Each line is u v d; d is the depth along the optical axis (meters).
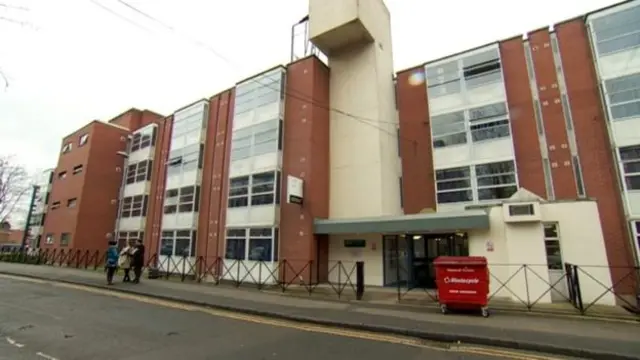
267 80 18.19
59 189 27.94
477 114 14.55
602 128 12.18
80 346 5.66
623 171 11.37
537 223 10.17
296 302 9.85
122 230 24.86
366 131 16.27
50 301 9.88
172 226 20.70
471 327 6.75
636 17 12.12
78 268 20.86
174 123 23.09
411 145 16.28
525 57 14.24
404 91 17.16
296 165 16.17
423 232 13.36
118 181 26.48
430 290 12.34
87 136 26.30
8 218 45.91
